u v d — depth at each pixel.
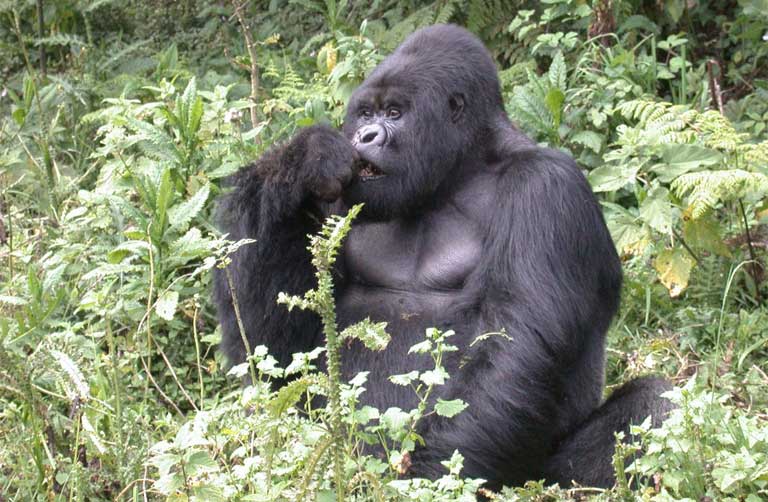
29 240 11.91
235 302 7.65
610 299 9.25
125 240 11.02
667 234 12.05
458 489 6.79
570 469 8.62
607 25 15.09
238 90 15.38
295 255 8.91
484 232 9.10
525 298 8.40
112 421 8.11
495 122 9.48
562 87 13.34
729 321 11.14
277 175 8.74
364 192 9.00
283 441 7.08
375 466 6.69
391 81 9.10
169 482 6.47
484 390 8.11
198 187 11.47
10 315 10.05
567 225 8.71
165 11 17.95
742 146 11.77
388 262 9.33
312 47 16.77
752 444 7.52
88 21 17.38
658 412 8.52
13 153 13.70
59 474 7.81
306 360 6.82
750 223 12.06
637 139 11.79
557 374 8.42
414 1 16.62
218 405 9.39
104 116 13.70
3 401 8.71
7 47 17.25
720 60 15.95
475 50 9.48
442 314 8.88
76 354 8.82
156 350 10.77
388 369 8.71
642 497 7.01
